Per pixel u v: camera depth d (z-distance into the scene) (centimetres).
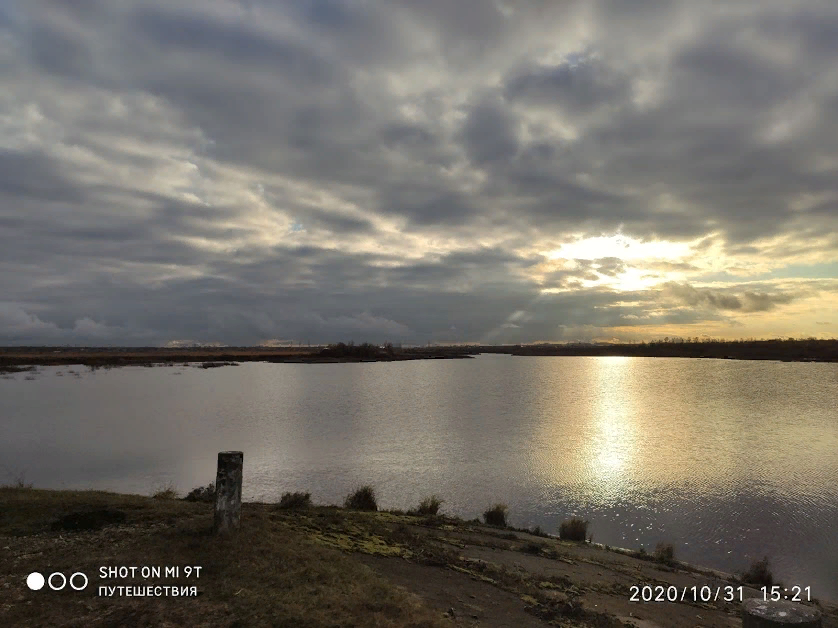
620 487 2852
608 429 4925
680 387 10062
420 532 1495
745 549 1970
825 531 2148
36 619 717
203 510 1331
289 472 3089
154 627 711
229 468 1069
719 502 2583
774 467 3381
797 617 689
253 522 1172
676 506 2511
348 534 1316
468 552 1341
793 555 1914
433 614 840
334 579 912
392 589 922
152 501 1444
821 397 7912
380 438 4375
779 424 5281
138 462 3416
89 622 716
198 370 15262
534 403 7300
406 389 9475
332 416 5825
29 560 916
